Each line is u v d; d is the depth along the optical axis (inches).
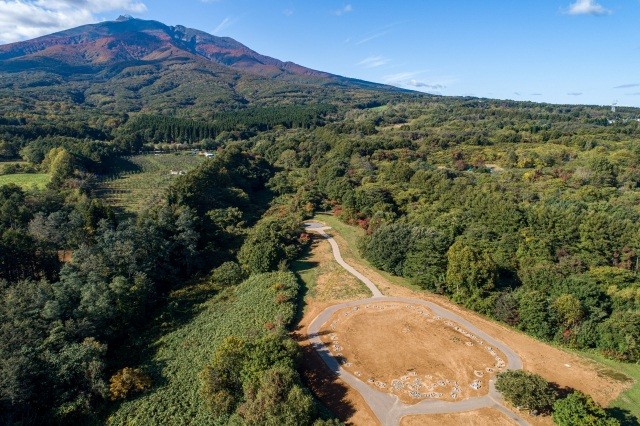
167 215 3720.5
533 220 3784.5
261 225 3991.1
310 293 2987.2
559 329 2406.5
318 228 4439.0
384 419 1798.7
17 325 2251.5
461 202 4448.8
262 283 3053.6
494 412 1838.1
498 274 2805.1
